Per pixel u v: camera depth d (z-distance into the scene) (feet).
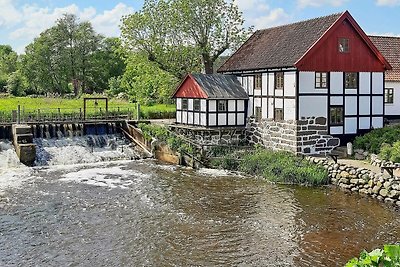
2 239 55.88
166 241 55.31
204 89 105.70
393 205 69.41
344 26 93.45
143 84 143.33
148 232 58.34
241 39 131.85
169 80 132.77
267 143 100.48
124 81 179.01
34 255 51.29
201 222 62.03
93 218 63.72
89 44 261.44
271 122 98.48
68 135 111.96
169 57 128.98
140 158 108.47
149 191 77.82
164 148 105.40
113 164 101.35
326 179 82.07
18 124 106.01
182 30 128.16
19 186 80.69
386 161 79.36
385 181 72.38
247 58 111.04
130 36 128.67
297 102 90.89
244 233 57.88
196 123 109.50
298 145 91.35
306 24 102.17
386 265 22.43
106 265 48.67
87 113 127.85
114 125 118.42
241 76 110.52
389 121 110.93
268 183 83.46
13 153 100.32
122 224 61.26
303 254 51.21
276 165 87.04
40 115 121.39
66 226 60.54
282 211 66.64
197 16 129.08
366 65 96.02
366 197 73.82
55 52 256.52
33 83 255.29
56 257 50.75
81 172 92.43
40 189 78.74
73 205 69.62
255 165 90.84
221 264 48.80
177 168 97.19
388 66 97.25
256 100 104.73
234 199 72.95
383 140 86.02
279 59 96.94
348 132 95.55
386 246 22.72
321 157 89.15
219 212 66.39
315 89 92.27
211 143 104.73
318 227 59.82
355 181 77.36
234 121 107.96
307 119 91.86
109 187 80.43
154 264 48.88
